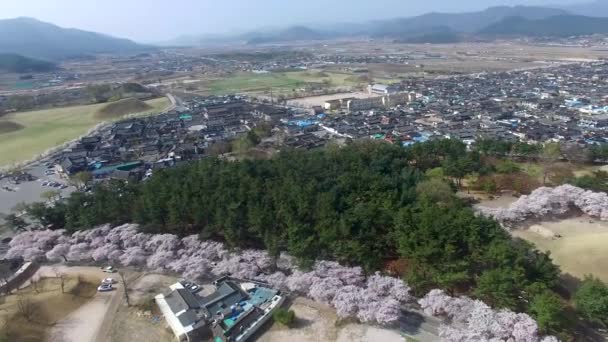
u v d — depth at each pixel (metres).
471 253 84.94
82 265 103.06
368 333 74.75
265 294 86.19
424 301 77.00
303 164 138.62
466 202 125.88
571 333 70.94
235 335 74.88
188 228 113.00
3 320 80.25
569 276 87.00
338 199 109.69
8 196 159.75
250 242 104.94
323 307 82.62
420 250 83.56
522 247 85.12
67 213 118.88
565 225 110.50
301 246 91.50
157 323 80.88
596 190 121.38
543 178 137.00
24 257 102.81
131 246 103.00
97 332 78.94
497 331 67.06
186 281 92.88
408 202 109.31
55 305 87.00
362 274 87.19
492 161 156.62
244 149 199.25
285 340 74.81
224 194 111.19
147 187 124.31
